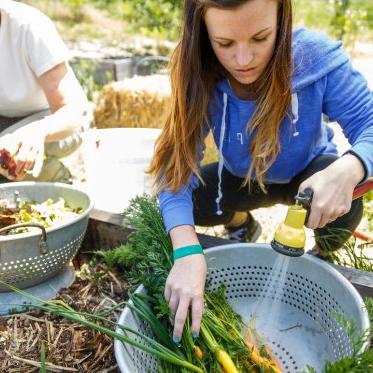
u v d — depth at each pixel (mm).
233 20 1062
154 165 1450
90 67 4418
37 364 1298
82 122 2033
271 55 1244
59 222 1544
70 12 6621
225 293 1438
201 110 1363
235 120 1462
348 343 1169
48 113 2100
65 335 1386
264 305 1432
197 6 1178
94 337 1369
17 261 1388
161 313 1203
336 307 1271
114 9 6754
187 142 1384
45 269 1462
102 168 2004
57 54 1864
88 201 1602
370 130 1276
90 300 1512
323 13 6285
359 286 1389
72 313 1248
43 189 1705
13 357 1320
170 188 1398
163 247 1367
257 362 1224
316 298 1342
